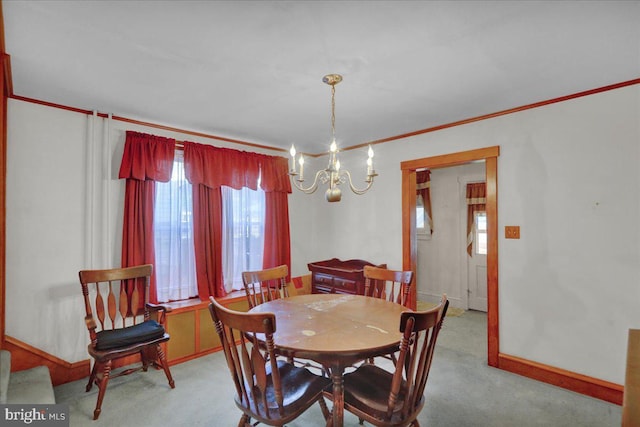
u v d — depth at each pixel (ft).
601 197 7.90
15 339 8.09
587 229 8.09
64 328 8.87
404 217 11.85
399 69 6.77
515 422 6.97
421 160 11.34
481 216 15.48
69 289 8.96
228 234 12.17
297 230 14.64
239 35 5.51
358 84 7.51
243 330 4.97
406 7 4.78
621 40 5.72
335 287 12.30
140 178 9.81
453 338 11.96
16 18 5.02
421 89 7.82
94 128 9.35
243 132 11.46
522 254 9.09
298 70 6.79
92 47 5.90
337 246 14.21
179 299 11.00
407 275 8.51
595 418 7.08
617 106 7.66
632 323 7.50
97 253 9.41
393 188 12.21
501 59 6.40
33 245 8.45
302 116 9.75
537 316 8.84
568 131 8.35
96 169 9.41
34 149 8.48
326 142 12.90
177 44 5.79
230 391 8.37
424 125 10.75
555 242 8.56
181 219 11.12
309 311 7.35
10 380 7.40
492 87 7.75
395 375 4.99
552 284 8.60
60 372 8.71
